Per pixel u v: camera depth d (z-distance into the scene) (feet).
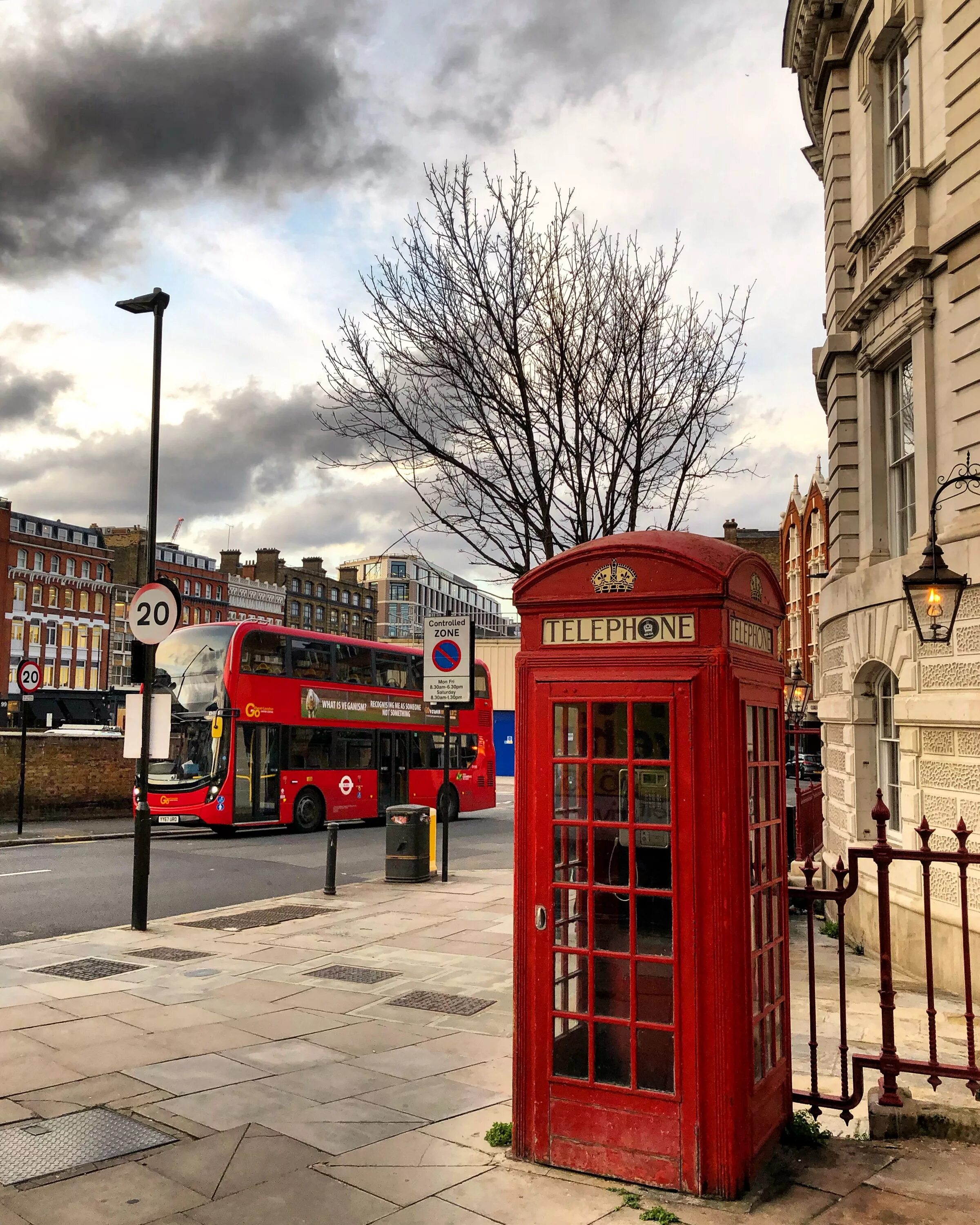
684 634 14.07
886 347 35.35
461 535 36.04
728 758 13.69
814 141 49.78
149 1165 14.58
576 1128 14.30
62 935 34.99
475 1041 21.72
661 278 37.40
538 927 14.80
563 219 35.96
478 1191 13.66
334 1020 23.44
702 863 13.62
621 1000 14.25
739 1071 13.47
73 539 261.24
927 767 30.89
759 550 214.69
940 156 31.14
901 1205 13.15
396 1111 17.08
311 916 38.34
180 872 51.01
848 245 40.50
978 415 29.09
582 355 34.86
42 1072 18.85
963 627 28.99
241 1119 16.53
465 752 94.22
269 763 70.33
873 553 37.55
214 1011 24.04
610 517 35.78
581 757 14.61
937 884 29.78
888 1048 15.84
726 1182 13.24
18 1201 13.41
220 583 288.92
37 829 69.36
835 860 41.86
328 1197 13.52
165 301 39.37
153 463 38.29
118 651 271.28
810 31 43.47
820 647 46.06
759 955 14.90
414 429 34.47
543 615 15.14
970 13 29.30
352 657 79.56
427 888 46.37
